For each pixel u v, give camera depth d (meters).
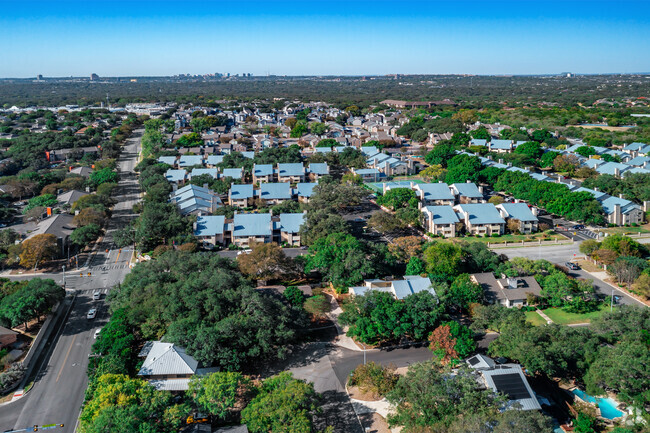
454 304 122.62
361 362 102.94
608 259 142.50
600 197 198.62
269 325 101.25
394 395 83.44
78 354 106.50
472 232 179.12
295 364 102.50
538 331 95.50
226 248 167.50
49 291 118.06
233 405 83.38
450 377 83.00
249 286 112.94
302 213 178.62
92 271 151.50
